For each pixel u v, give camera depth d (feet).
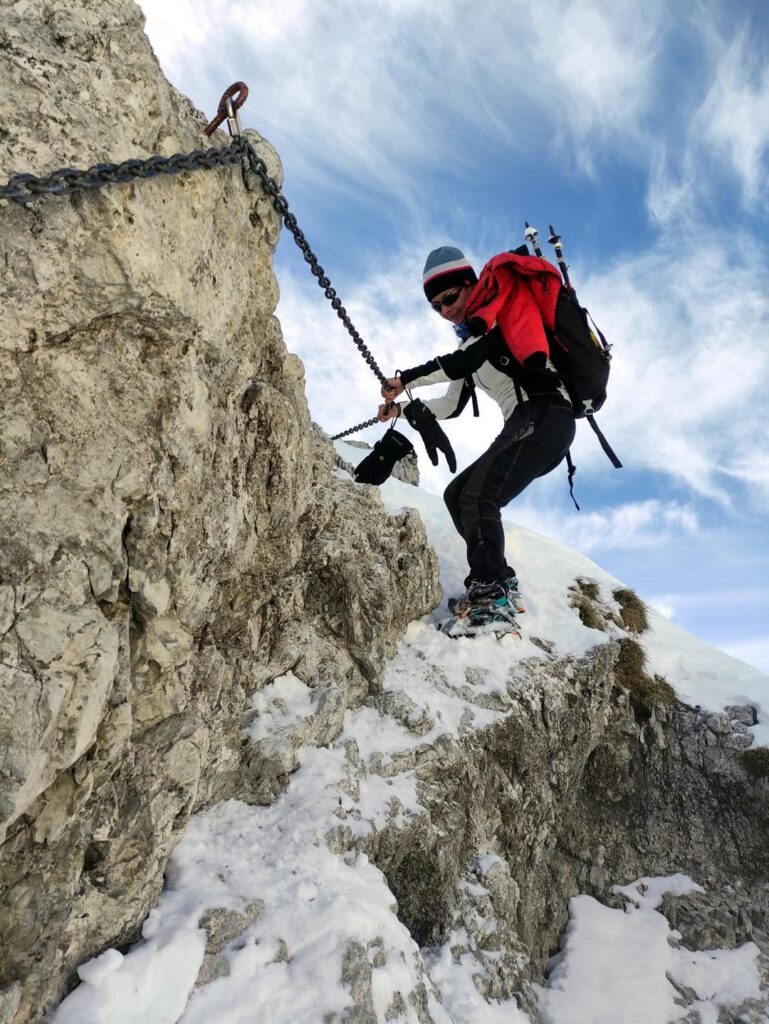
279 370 10.51
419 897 10.83
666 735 17.72
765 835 16.26
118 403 6.75
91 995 6.51
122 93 6.57
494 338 13.16
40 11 6.23
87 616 6.20
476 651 14.99
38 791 5.74
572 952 14.06
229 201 8.09
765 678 18.88
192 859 8.45
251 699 10.71
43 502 6.10
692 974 13.96
